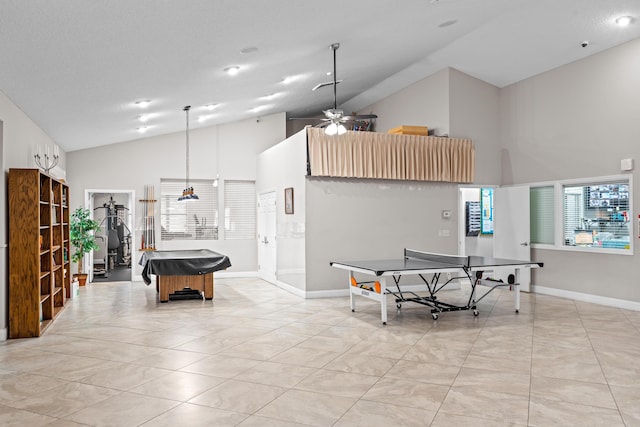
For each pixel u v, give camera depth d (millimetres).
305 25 5445
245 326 5953
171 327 5930
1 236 5324
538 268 8414
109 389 3750
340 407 3367
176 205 10695
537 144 8352
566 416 3205
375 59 7836
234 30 5004
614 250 7082
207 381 3920
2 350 4910
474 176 8828
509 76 8633
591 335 5426
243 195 11141
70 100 6316
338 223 8125
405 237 8500
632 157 6805
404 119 9828
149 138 10477
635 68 6773
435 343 5094
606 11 6270
